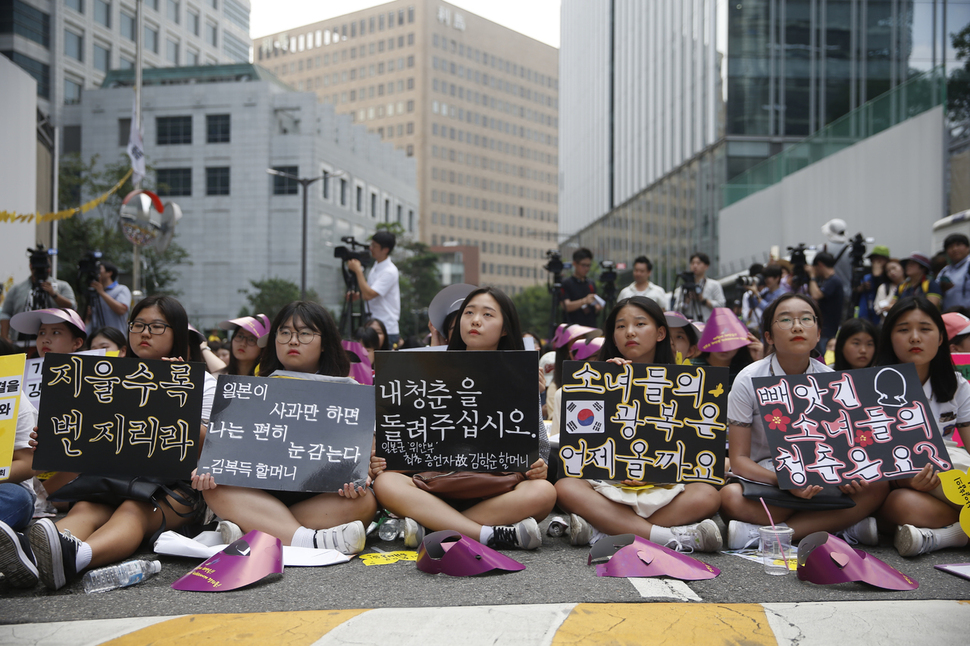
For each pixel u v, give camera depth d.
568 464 3.86
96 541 3.23
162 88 54.97
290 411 3.80
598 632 2.46
